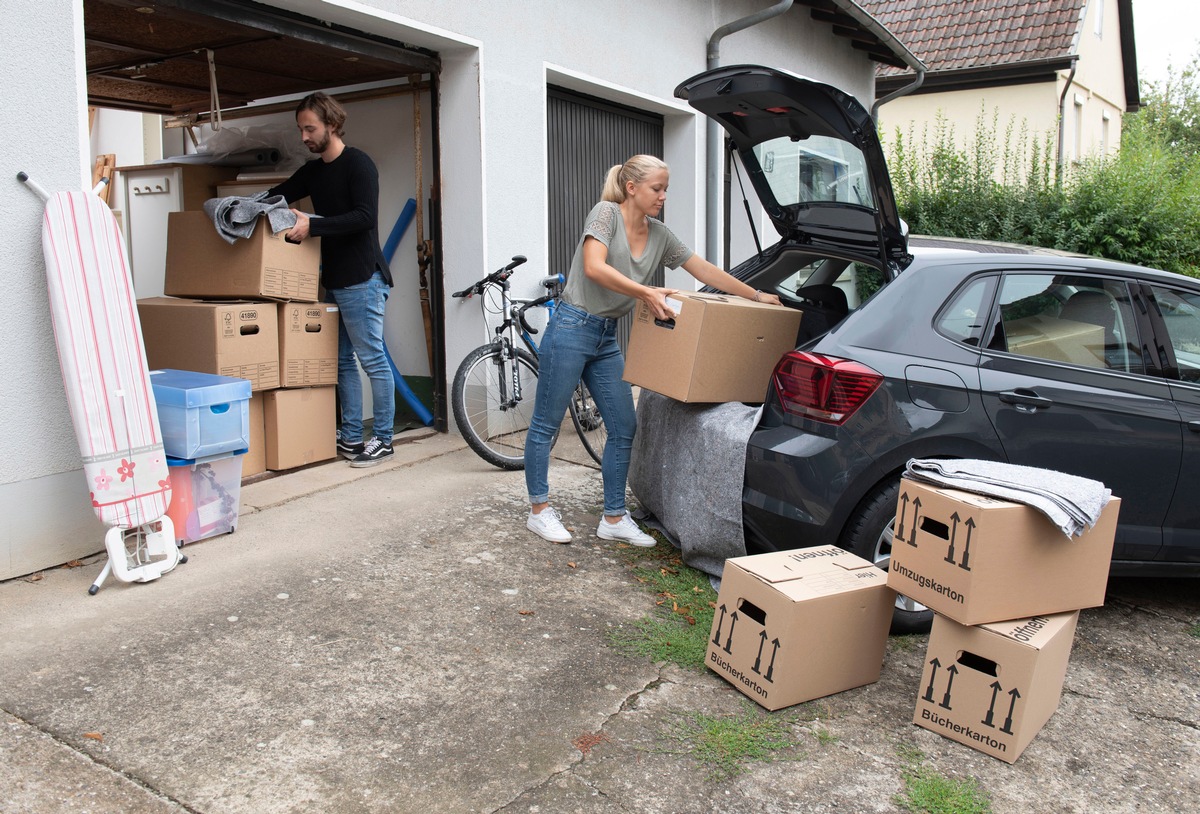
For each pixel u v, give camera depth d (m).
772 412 3.54
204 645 3.16
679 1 7.91
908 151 15.02
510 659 3.19
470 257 5.91
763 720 2.89
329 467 5.31
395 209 6.37
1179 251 12.31
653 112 8.19
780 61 9.72
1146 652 3.52
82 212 3.52
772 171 4.44
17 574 3.62
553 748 2.68
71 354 3.43
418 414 6.20
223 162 6.39
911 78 17.70
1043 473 2.98
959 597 2.75
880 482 3.42
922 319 3.47
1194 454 3.58
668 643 3.35
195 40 5.28
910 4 19.20
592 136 7.48
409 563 3.97
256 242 4.63
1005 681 2.72
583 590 3.79
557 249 7.15
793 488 3.38
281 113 6.89
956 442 3.38
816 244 4.34
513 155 6.10
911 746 2.79
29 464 3.61
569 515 4.70
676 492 3.97
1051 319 3.61
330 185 5.12
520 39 6.09
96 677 2.91
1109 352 3.62
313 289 5.04
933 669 2.87
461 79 5.80
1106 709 3.08
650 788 2.52
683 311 3.76
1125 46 23.75
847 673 3.06
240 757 2.55
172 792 2.39
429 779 2.50
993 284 3.58
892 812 2.48
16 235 3.50
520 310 5.75
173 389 3.88
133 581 3.61
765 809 2.46
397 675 3.04
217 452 4.03
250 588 3.63
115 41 5.31
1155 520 3.61
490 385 5.41
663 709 2.92
